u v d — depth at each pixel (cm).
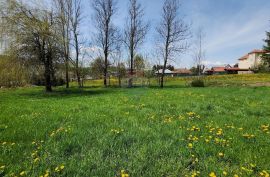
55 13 2578
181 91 2259
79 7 3962
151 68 4812
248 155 514
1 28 2330
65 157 525
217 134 655
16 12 2389
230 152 529
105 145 585
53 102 1538
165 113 994
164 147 562
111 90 2945
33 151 552
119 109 1110
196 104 1223
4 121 878
